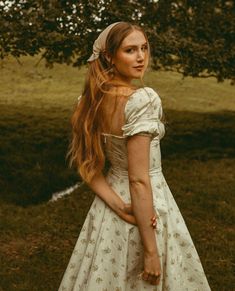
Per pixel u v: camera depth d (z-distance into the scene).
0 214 6.24
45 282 4.36
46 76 16.73
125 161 2.47
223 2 9.03
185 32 8.88
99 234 2.52
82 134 2.55
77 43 7.82
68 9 7.73
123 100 2.38
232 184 7.62
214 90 16.80
